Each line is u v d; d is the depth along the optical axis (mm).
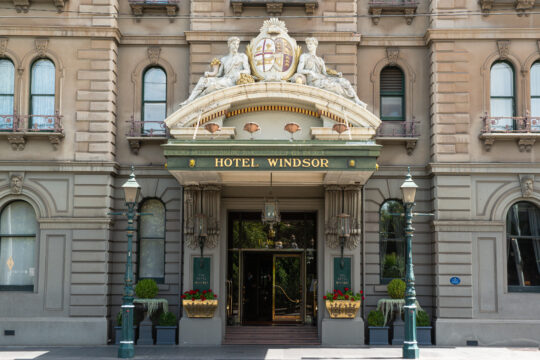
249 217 21688
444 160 19766
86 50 20203
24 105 19984
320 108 18531
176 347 18797
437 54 20141
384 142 20516
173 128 18531
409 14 20734
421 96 20719
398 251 20406
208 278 19469
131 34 20812
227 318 21172
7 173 19812
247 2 20188
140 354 17172
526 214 20000
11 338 19188
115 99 20578
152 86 21047
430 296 20047
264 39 19250
